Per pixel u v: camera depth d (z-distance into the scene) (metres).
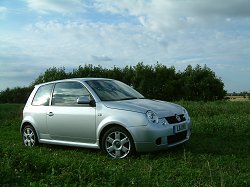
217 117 14.55
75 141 8.91
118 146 8.06
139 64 47.22
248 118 12.97
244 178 5.72
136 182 5.37
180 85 45.06
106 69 48.06
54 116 9.27
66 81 9.45
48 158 6.70
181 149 8.71
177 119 8.22
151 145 7.68
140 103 8.34
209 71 44.94
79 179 5.48
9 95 53.06
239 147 9.03
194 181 5.63
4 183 5.57
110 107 8.23
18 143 10.84
